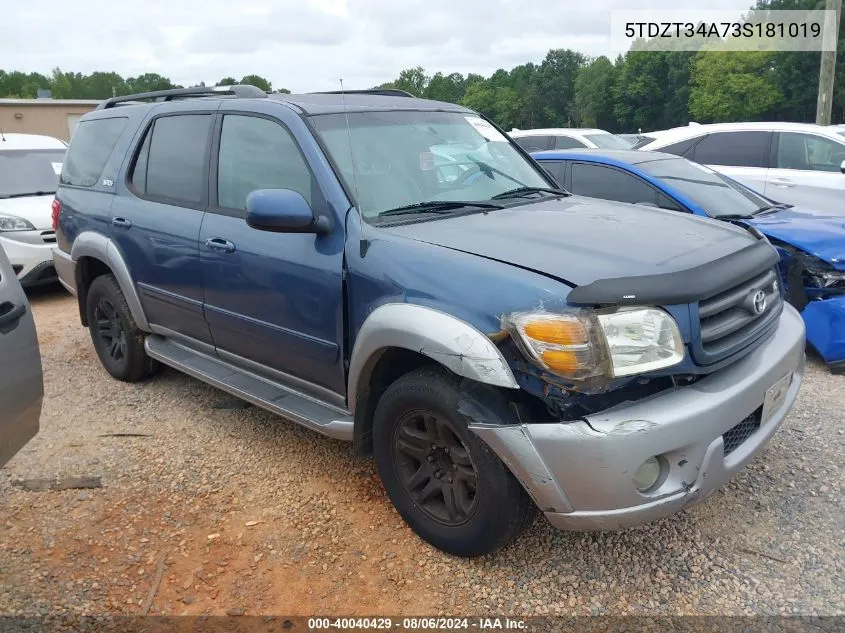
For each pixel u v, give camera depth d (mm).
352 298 3016
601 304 2387
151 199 4273
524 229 3008
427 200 3385
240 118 3740
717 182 5965
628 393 2494
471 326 2529
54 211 5258
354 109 3633
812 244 4742
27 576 2871
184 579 2840
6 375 2605
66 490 3531
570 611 2613
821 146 8344
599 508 2432
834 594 2645
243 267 3529
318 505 3342
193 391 4832
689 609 2604
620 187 5941
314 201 3244
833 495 3279
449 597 2705
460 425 2646
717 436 2510
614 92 77750
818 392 4434
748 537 3006
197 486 3545
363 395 3104
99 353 5145
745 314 2791
